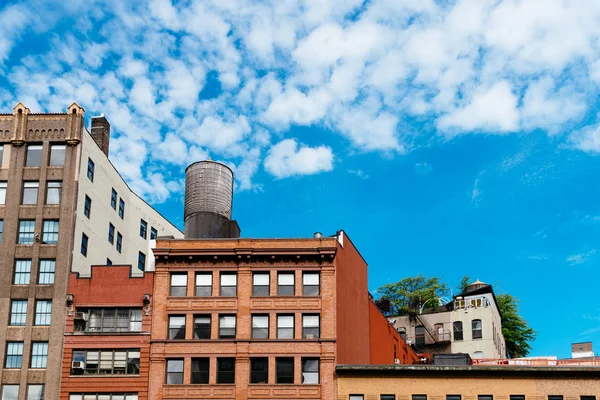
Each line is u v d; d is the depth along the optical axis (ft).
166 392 195.93
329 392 194.39
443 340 328.29
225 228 226.58
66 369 199.62
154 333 200.85
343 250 216.95
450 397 194.80
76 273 208.03
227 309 201.87
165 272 205.77
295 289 203.00
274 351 198.08
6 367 200.75
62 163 218.79
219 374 197.57
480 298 329.93
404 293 376.89
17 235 211.82
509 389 195.00
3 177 216.33
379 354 248.52
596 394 193.67
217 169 234.17
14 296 206.28
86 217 223.30
